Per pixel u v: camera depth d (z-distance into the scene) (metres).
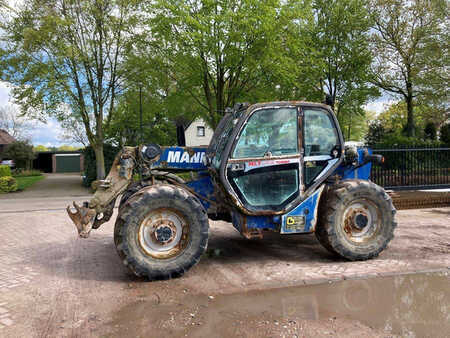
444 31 20.64
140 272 3.90
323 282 3.75
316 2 22.66
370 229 4.60
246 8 14.31
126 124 25.67
